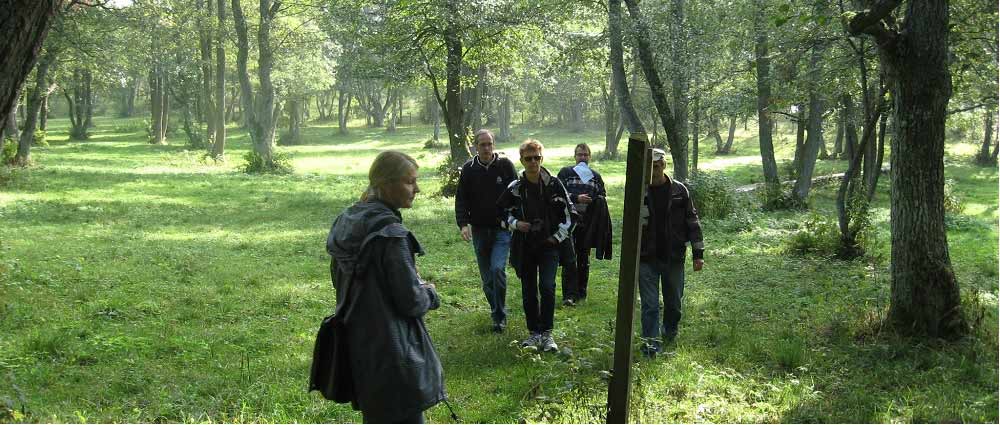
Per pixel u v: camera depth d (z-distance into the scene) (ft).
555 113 281.74
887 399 17.94
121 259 40.42
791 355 21.03
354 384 11.97
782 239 47.60
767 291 32.45
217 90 140.05
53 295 30.32
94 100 290.15
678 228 22.45
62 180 89.30
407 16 80.74
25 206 63.77
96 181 90.74
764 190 75.25
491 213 24.99
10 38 13.51
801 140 99.76
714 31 64.39
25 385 18.53
